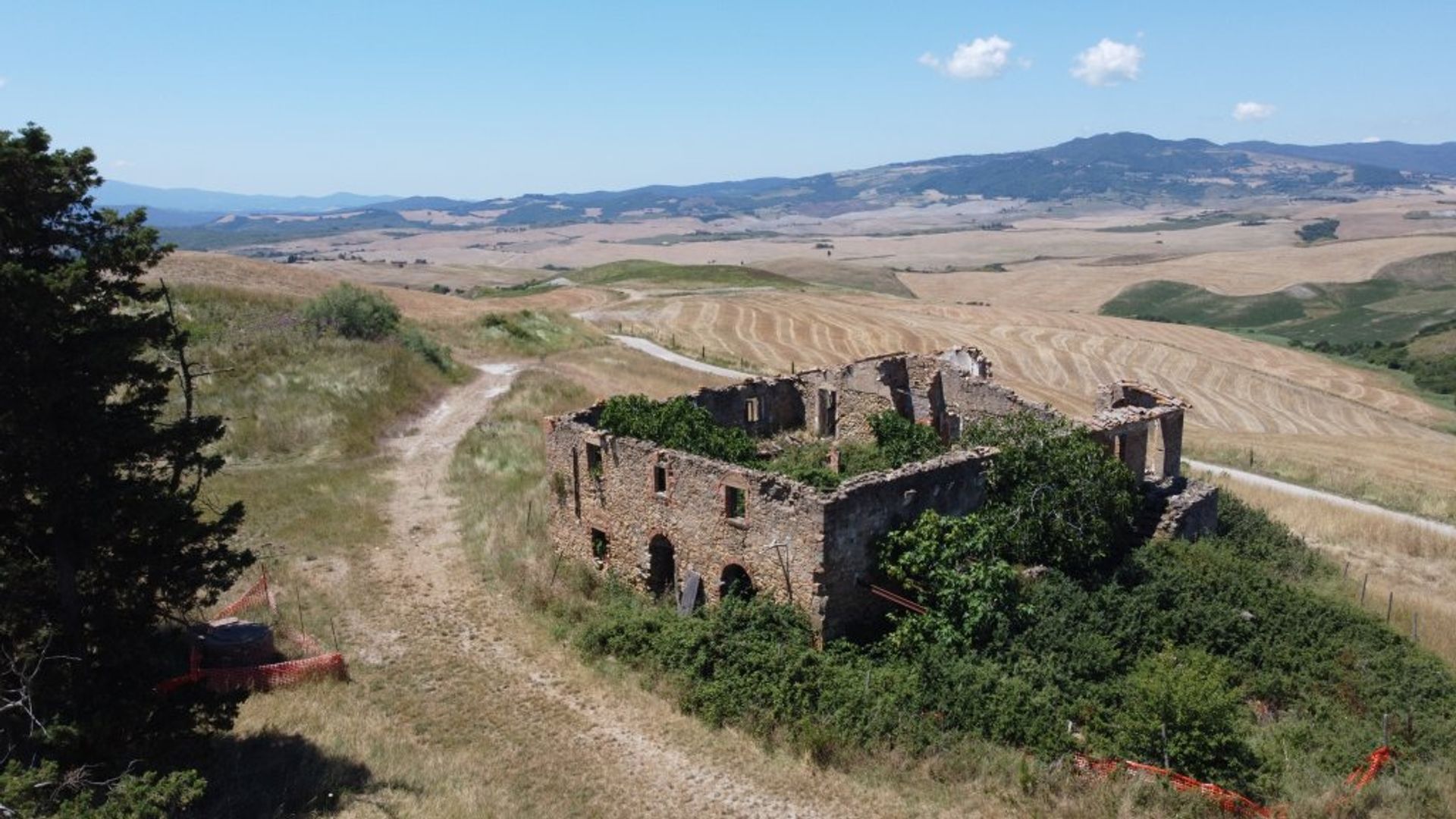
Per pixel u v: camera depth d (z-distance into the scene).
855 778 19.11
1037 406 33.25
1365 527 38.88
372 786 18.22
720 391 34.75
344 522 33.34
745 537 24.55
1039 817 17.66
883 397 36.03
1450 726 21.30
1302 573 32.06
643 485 27.34
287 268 80.06
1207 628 24.58
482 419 47.44
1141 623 24.50
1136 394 34.41
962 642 22.81
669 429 28.53
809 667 21.81
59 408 15.88
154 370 17.14
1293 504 41.97
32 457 15.17
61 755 15.68
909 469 25.20
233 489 35.28
